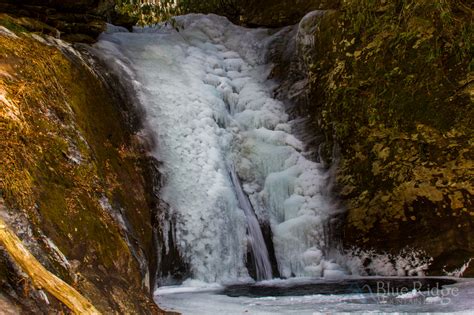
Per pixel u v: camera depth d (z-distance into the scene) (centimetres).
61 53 588
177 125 798
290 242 805
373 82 803
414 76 760
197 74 923
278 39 1059
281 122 934
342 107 845
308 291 625
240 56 1071
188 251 713
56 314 280
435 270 742
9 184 329
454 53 734
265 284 703
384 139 796
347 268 797
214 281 718
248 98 959
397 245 774
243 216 787
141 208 580
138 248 474
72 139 450
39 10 695
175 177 746
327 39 888
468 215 729
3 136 361
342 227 817
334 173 850
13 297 269
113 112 654
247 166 867
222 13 1244
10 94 406
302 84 951
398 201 779
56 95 488
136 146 700
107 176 519
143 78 823
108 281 368
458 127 722
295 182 855
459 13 742
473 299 527
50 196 365
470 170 726
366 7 795
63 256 332
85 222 386
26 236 314
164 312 419
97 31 801
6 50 470
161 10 945
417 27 759
